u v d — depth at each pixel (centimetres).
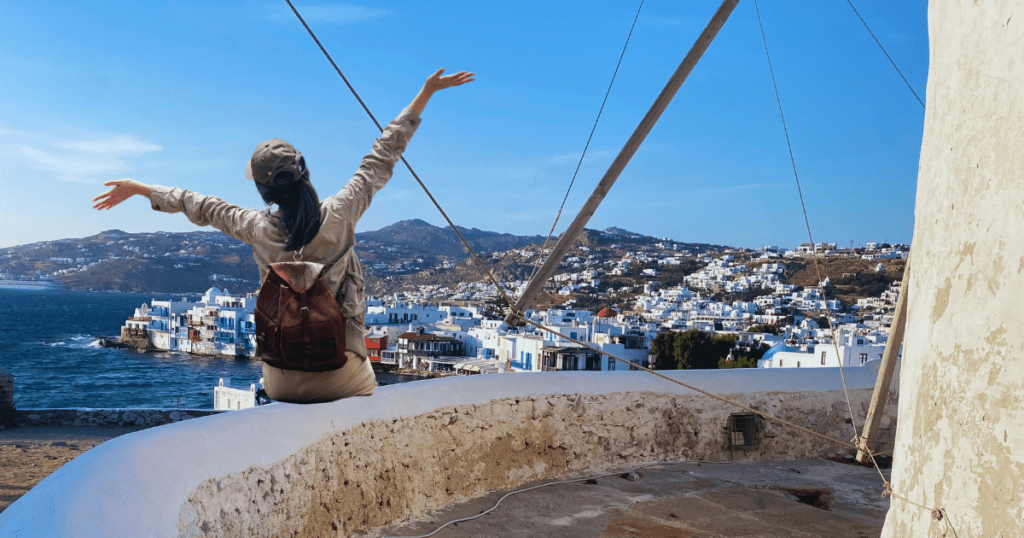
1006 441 205
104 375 12812
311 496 351
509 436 531
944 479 236
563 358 9144
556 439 563
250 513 299
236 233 277
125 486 219
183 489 249
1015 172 208
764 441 663
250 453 306
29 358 14675
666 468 605
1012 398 204
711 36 541
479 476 504
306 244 265
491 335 11731
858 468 644
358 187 284
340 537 378
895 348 466
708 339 9581
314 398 291
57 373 12838
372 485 408
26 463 965
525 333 11181
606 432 595
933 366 248
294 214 259
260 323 269
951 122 250
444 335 13025
